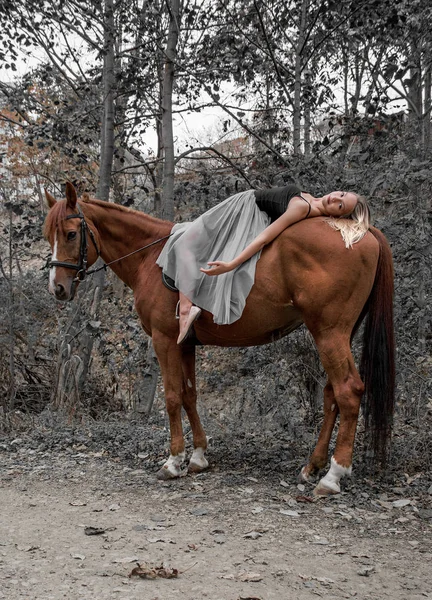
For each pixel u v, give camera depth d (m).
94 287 8.08
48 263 7.68
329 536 3.50
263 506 3.99
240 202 4.50
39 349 8.72
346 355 4.14
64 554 3.24
